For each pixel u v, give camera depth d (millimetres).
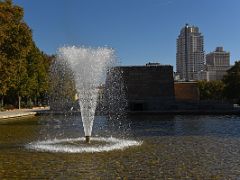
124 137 26031
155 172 14555
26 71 62688
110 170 14992
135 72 64312
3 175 14258
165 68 64500
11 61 42594
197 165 15805
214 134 27969
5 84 43719
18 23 44188
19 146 21500
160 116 52406
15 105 75688
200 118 47188
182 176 13836
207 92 104688
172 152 19250
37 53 67250
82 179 13570
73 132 29688
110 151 19609
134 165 15922
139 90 63594
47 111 58094
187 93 83812
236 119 44625
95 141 23578
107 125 37094
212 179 13328
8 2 43000
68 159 17375
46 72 74188
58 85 45531
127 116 52656
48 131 30609
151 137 26000
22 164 16266
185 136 26641
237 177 13562
